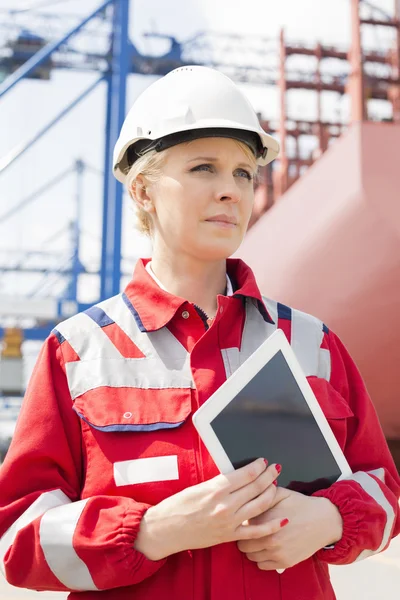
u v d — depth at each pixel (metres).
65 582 1.32
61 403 1.45
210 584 1.31
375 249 7.26
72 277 22.28
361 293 7.58
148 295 1.52
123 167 1.72
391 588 3.92
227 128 1.47
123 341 1.48
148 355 1.46
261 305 1.53
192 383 1.42
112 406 1.39
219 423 1.28
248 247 9.94
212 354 1.45
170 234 1.53
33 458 1.41
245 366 1.32
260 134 1.55
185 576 1.32
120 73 14.71
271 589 1.33
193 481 1.33
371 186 7.03
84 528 1.29
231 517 1.23
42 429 1.42
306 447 1.37
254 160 1.55
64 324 1.53
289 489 1.35
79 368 1.46
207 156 1.47
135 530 1.27
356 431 1.58
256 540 1.29
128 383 1.42
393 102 15.03
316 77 15.89
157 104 1.55
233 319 1.50
